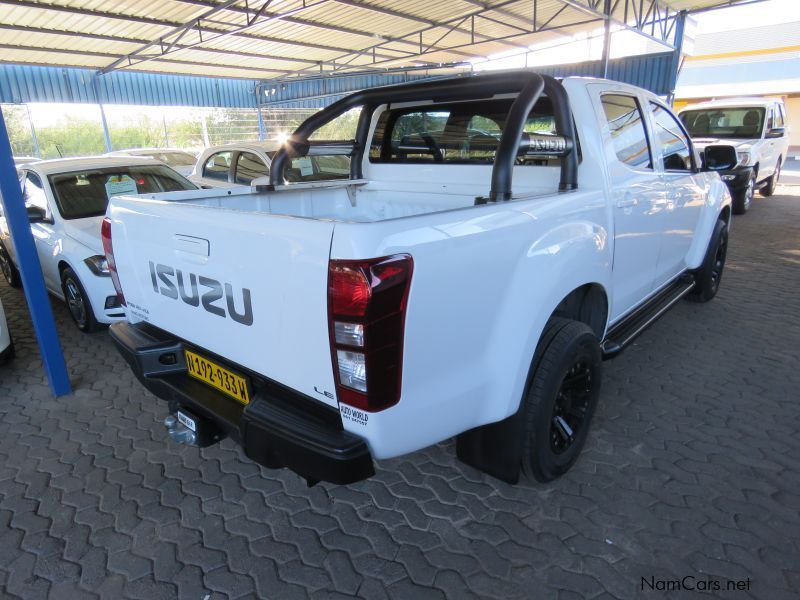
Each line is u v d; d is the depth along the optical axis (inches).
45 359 136.9
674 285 163.9
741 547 83.7
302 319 64.6
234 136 873.5
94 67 677.3
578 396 99.9
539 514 92.4
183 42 581.3
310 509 96.2
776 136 429.7
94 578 81.9
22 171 207.8
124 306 101.1
